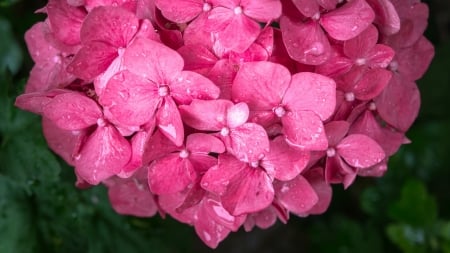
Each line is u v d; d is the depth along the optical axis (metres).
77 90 0.39
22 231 0.49
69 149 0.41
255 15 0.36
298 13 0.37
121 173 0.39
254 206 0.38
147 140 0.36
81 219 0.50
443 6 0.62
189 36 0.37
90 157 0.39
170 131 0.36
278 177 0.38
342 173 0.40
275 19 0.37
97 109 0.38
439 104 0.59
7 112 0.47
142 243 0.51
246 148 0.36
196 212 0.41
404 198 0.57
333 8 0.37
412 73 0.41
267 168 0.38
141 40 0.36
